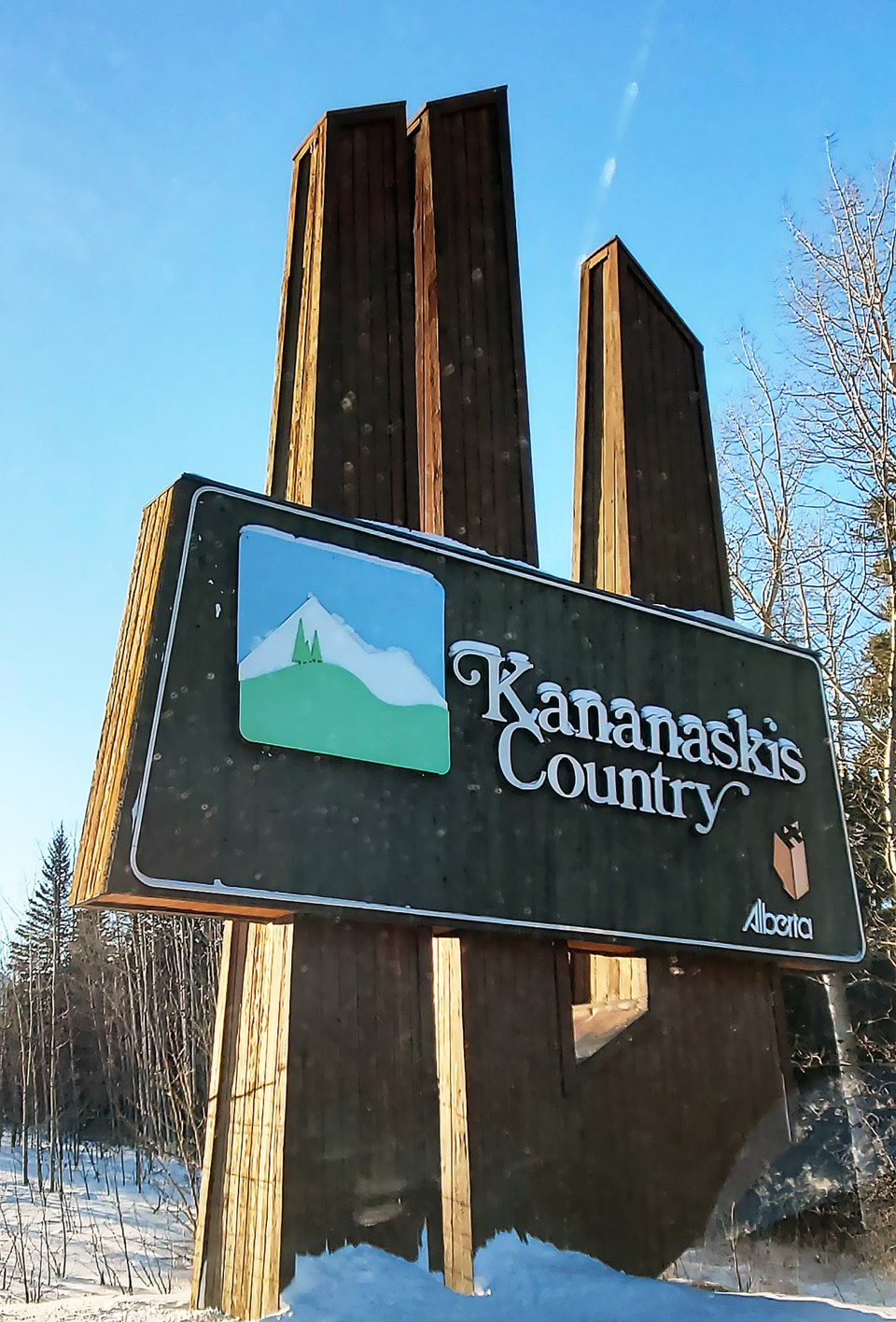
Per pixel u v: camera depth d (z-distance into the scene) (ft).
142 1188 78.07
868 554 64.23
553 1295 30.53
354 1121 30.27
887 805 57.16
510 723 36.35
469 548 37.37
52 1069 93.35
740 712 43.88
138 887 27.37
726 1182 38.04
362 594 33.86
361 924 32.07
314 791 31.19
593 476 49.88
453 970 34.50
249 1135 31.24
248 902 29.14
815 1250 38.93
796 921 42.55
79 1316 30.66
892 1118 49.21
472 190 44.27
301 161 42.88
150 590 30.42
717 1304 31.86
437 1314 28.22
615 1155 35.50
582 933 36.17
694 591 47.37
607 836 37.93
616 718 39.63
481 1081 33.22
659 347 50.01
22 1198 72.08
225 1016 34.47
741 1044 40.34
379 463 37.88
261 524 32.32
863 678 70.03
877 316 63.98
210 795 29.19
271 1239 28.66
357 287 39.29
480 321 42.75
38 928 130.52
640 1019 38.19
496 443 41.65
